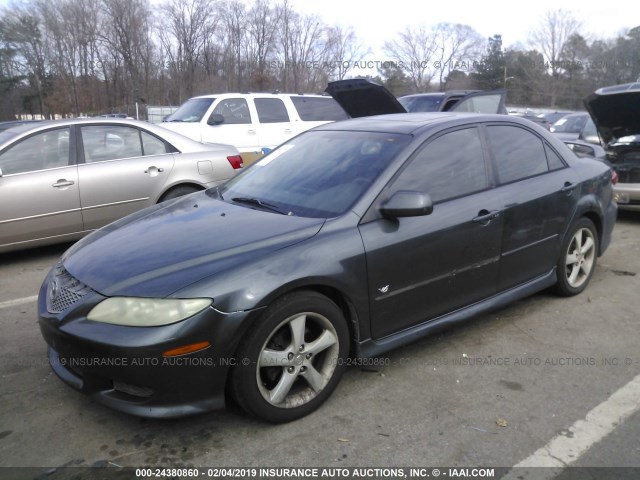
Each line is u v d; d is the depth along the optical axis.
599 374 3.42
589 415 2.99
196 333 2.58
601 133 7.65
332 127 4.25
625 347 3.78
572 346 3.79
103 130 6.16
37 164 5.73
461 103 9.68
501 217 3.77
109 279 2.78
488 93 10.00
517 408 3.06
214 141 9.84
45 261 5.93
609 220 4.94
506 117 4.21
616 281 5.13
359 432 2.85
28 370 3.48
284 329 2.87
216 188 4.18
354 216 3.16
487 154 3.90
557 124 13.53
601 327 4.10
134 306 2.61
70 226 5.89
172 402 2.65
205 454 2.68
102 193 6.00
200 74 50.47
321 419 2.96
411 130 3.69
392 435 2.82
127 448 2.73
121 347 2.54
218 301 2.62
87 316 2.69
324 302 2.95
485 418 2.96
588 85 52.84
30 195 5.61
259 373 2.79
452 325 3.64
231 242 2.95
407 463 2.62
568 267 4.62
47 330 2.84
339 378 3.10
